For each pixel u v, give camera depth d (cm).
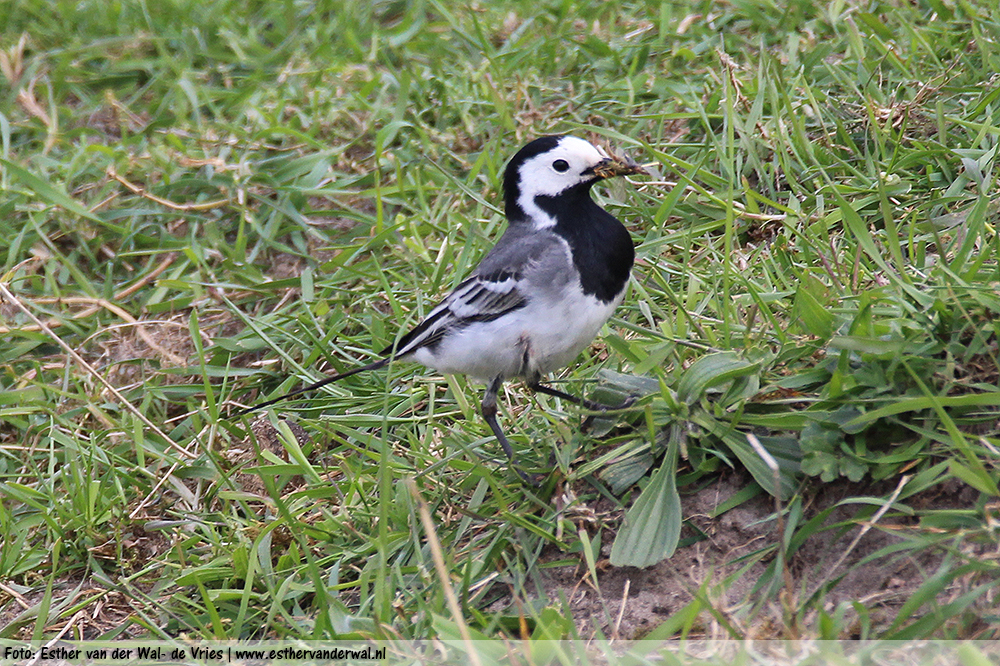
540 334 883
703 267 1084
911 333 793
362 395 1101
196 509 1023
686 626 680
